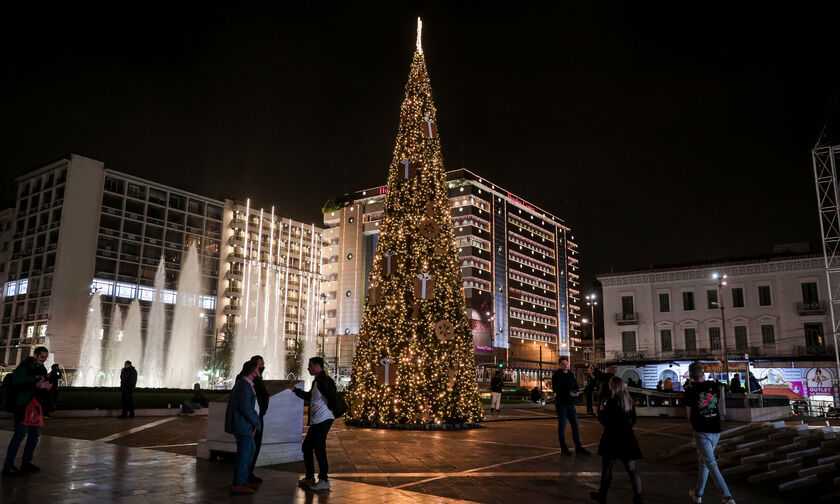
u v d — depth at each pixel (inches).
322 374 331.9
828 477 383.2
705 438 310.8
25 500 268.7
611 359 2071.9
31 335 2792.8
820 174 1344.7
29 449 341.7
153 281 3115.2
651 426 794.8
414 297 759.7
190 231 3378.4
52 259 2822.3
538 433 673.0
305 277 4133.9
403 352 738.2
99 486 303.0
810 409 1438.2
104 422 709.3
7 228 3191.4
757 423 549.6
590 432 697.6
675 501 319.3
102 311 2878.9
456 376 745.6
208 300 3444.9
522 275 4350.4
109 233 2967.5
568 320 4854.8
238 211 3698.3
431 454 474.9
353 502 287.4
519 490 332.2
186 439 537.3
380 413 722.8
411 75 863.1
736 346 1914.4
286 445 422.6
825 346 1779.0
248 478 330.0
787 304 1868.8
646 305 2074.3
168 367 3053.6
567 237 5088.6
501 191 4328.3
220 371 3006.9
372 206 4175.7
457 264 799.7
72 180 2861.7
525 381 3978.8
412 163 815.1
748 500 332.8
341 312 4116.6
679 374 1915.6
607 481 303.1
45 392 346.3
